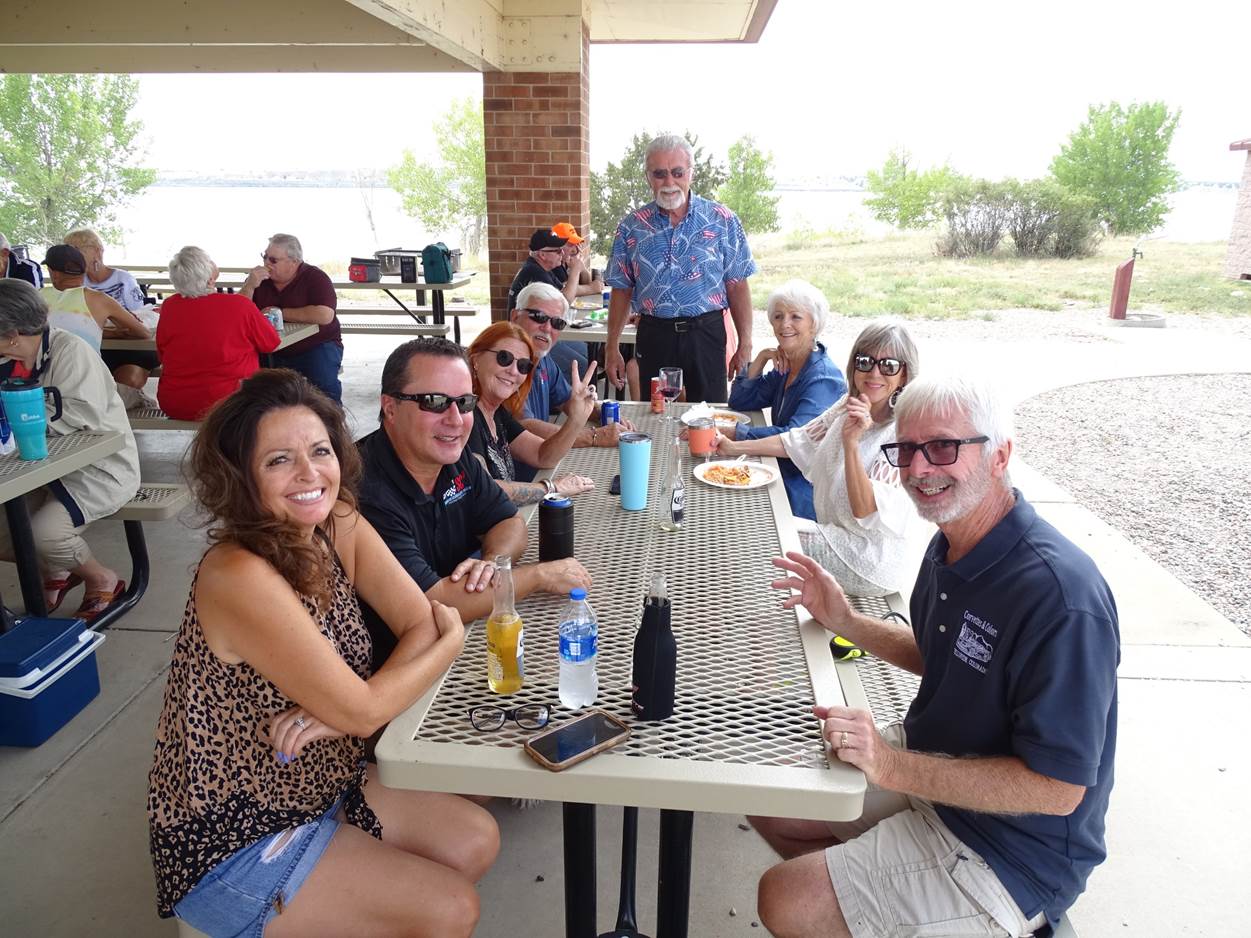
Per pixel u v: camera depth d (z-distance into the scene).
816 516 2.71
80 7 7.14
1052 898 1.41
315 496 1.42
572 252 6.04
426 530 2.04
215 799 1.38
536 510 2.36
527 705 1.42
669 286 4.50
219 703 1.38
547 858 2.14
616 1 7.16
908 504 2.45
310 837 1.46
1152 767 2.49
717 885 2.06
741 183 19.28
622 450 2.29
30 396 2.60
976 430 1.43
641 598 1.80
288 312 5.54
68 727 2.64
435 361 1.91
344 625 1.52
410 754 1.29
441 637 1.54
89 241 6.10
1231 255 15.34
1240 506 4.77
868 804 1.66
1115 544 4.14
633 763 1.27
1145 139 19.16
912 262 18.19
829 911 1.46
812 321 3.20
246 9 7.11
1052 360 8.74
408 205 21.11
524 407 3.27
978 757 1.42
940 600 1.50
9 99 18.16
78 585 3.52
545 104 6.61
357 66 8.30
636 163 15.35
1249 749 2.58
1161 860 2.14
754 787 1.23
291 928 1.41
